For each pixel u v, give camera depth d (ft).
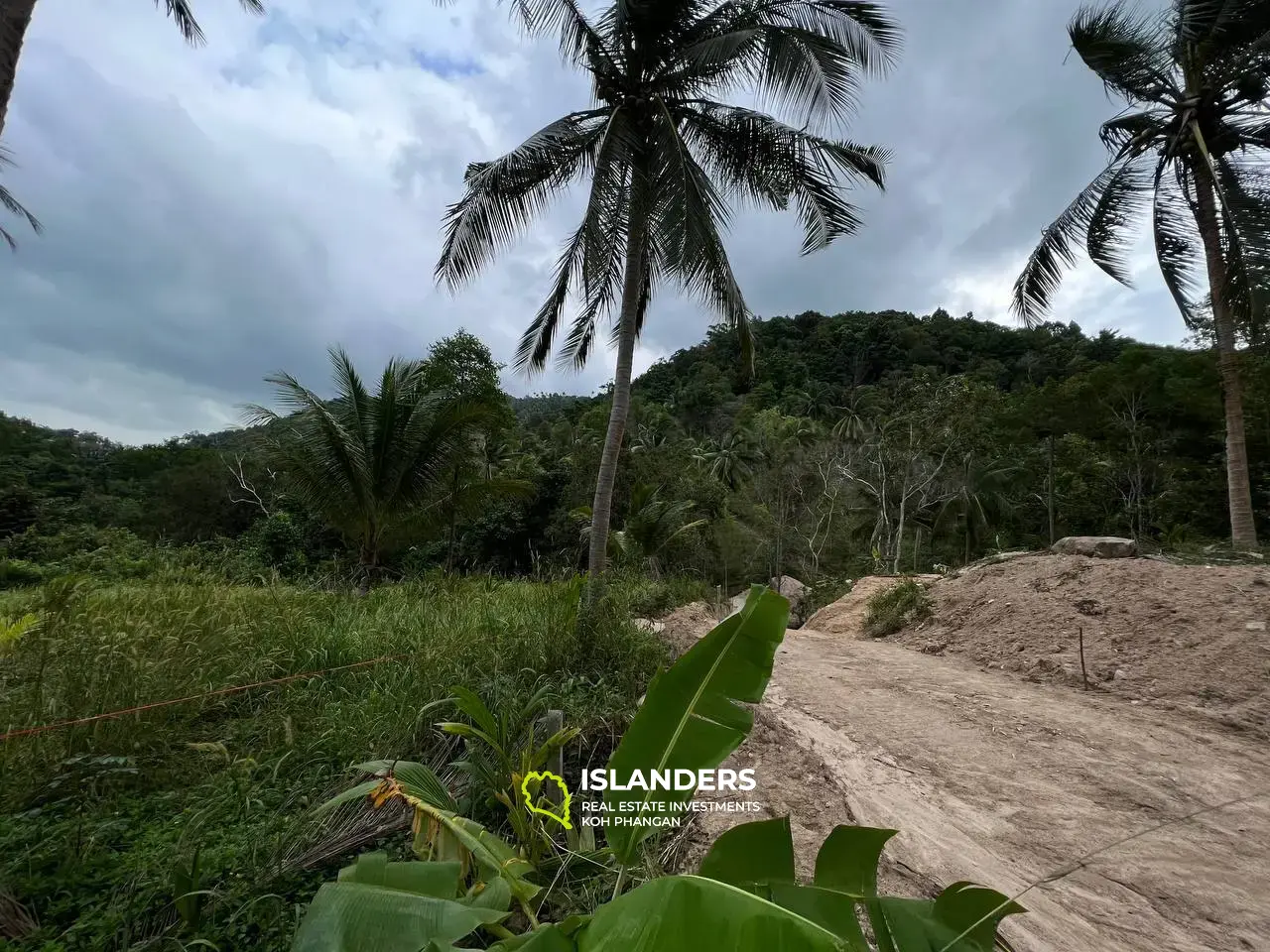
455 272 23.75
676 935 3.77
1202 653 17.28
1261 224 28.81
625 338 24.20
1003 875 8.46
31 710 10.51
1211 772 11.91
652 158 22.99
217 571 30.19
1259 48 29.71
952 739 13.85
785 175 23.35
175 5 22.24
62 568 40.55
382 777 7.80
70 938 6.75
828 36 22.15
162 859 8.14
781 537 59.36
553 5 22.35
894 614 29.40
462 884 6.72
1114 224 37.06
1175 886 8.20
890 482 73.10
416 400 36.24
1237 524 32.12
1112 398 69.51
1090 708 16.06
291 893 7.98
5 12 10.72
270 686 14.19
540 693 13.98
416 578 35.68
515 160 22.18
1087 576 24.04
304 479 35.65
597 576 21.15
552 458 85.61
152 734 11.13
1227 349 33.12
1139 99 35.76
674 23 21.57
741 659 6.42
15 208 53.88
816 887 4.88
